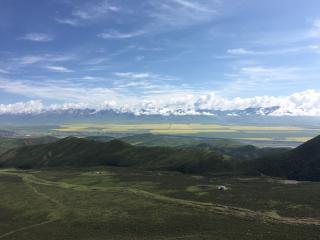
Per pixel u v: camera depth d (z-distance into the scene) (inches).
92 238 4431.6
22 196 6998.0
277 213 5142.7
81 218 5349.4
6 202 6638.8
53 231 4857.3
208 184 7608.3
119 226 4857.3
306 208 5300.2
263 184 7593.5
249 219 4830.2
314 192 6422.2
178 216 5128.0
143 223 4911.4
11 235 4776.1
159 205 5787.4
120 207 5787.4
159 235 4392.2
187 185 7490.2
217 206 5610.2
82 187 7642.7
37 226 5142.7
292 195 6190.9
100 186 7706.7
